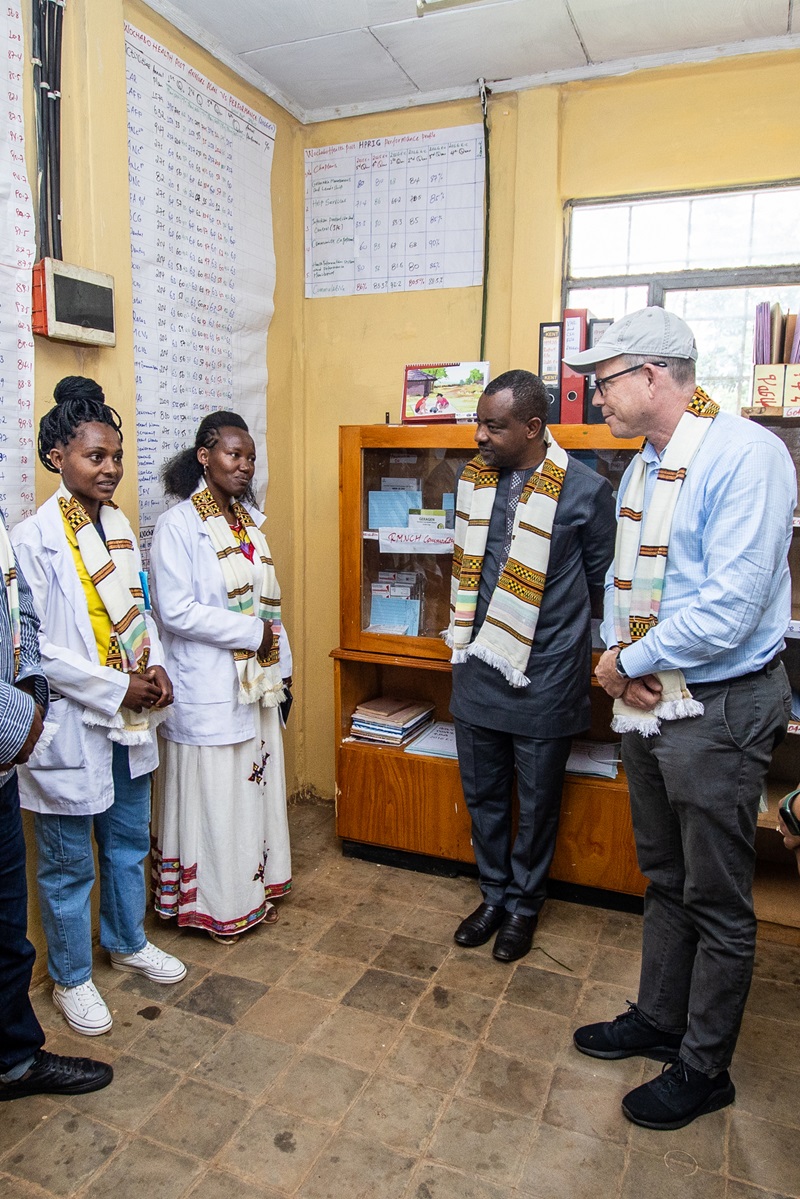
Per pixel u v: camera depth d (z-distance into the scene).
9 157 1.91
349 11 2.36
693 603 1.52
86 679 1.84
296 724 3.37
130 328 2.29
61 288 2.00
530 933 2.36
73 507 1.89
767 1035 2.01
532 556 2.17
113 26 2.14
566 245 2.82
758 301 2.63
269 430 3.07
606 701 2.79
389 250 3.01
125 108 2.21
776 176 2.53
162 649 2.17
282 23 2.44
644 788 1.75
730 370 2.70
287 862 2.52
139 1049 1.93
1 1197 1.53
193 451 2.29
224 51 2.60
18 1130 1.69
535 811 2.31
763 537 1.47
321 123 3.05
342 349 3.13
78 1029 1.97
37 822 1.92
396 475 2.65
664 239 2.71
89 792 1.89
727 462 1.52
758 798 1.59
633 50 2.55
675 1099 1.70
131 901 2.15
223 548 2.22
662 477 1.61
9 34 1.88
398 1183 1.57
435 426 2.52
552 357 2.53
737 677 1.56
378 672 3.11
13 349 1.96
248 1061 1.89
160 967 2.17
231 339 2.80
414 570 2.68
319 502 3.24
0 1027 1.70
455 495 2.57
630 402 1.62
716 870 1.59
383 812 2.77
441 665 2.61
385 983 2.19
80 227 2.12
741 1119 1.73
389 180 2.97
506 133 2.79
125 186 2.23
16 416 1.98
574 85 2.69
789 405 2.23
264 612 2.36
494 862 2.44
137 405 2.39
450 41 2.51
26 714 1.48
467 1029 2.01
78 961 1.99
